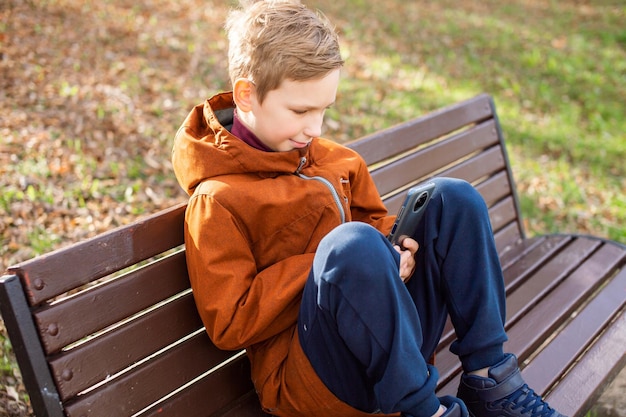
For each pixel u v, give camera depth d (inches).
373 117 211.2
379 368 57.7
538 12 391.2
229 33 68.6
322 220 68.6
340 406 63.1
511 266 109.3
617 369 86.1
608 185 188.4
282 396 65.2
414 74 262.4
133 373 62.2
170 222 66.4
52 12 244.5
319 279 56.6
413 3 375.6
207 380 69.1
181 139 67.4
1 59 196.4
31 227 125.9
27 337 53.9
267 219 65.6
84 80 195.2
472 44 313.7
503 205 120.0
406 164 101.8
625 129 231.1
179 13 279.3
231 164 65.4
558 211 170.9
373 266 55.0
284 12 63.7
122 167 152.9
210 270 61.9
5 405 89.0
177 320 66.6
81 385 57.4
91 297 58.8
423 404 57.6
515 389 65.1
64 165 148.5
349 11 335.6
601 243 115.8
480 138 116.8
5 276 53.4
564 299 98.8
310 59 61.1
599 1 416.5
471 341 65.5
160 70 215.3
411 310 58.3
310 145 74.6
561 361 83.8
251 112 66.3
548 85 270.7
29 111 169.9
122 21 253.9
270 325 64.6
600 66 300.2
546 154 204.5
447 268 66.4
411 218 64.8
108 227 130.4
